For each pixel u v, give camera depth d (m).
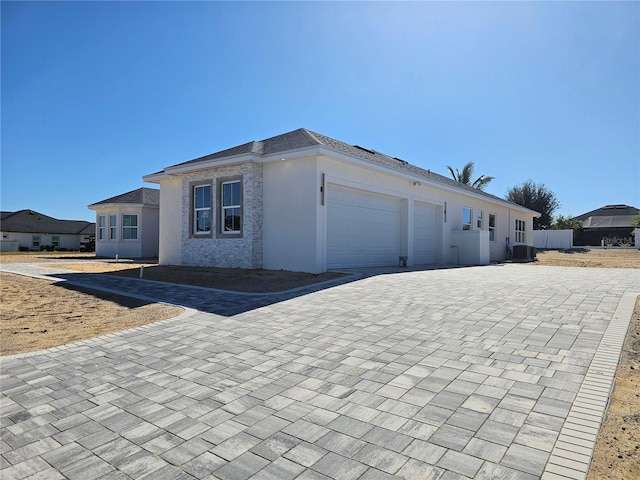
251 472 2.34
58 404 3.43
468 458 2.40
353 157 12.74
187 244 15.03
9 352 4.93
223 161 13.36
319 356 4.47
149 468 2.42
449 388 3.46
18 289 9.62
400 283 9.53
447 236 18.83
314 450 2.57
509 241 25.56
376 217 14.96
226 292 8.90
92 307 7.62
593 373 3.65
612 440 2.55
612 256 23.42
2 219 42.84
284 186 12.72
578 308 6.18
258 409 3.22
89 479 2.32
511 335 4.90
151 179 16.06
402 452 2.50
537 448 2.48
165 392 3.64
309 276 11.00
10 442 2.80
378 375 3.84
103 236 24.64
